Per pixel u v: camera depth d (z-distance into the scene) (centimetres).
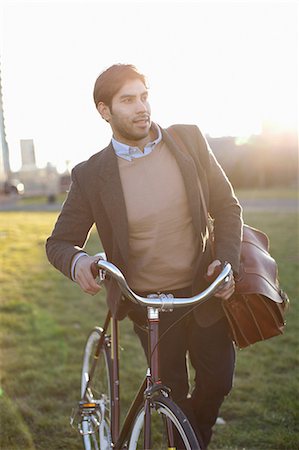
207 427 281
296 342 504
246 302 249
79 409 303
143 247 247
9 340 511
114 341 269
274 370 446
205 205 249
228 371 270
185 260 252
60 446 340
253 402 389
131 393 404
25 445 339
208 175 257
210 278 233
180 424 196
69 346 502
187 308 259
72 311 610
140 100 233
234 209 254
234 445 337
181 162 244
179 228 248
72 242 251
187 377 276
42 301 647
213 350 265
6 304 624
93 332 326
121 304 254
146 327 262
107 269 208
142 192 242
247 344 256
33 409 382
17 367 452
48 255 247
